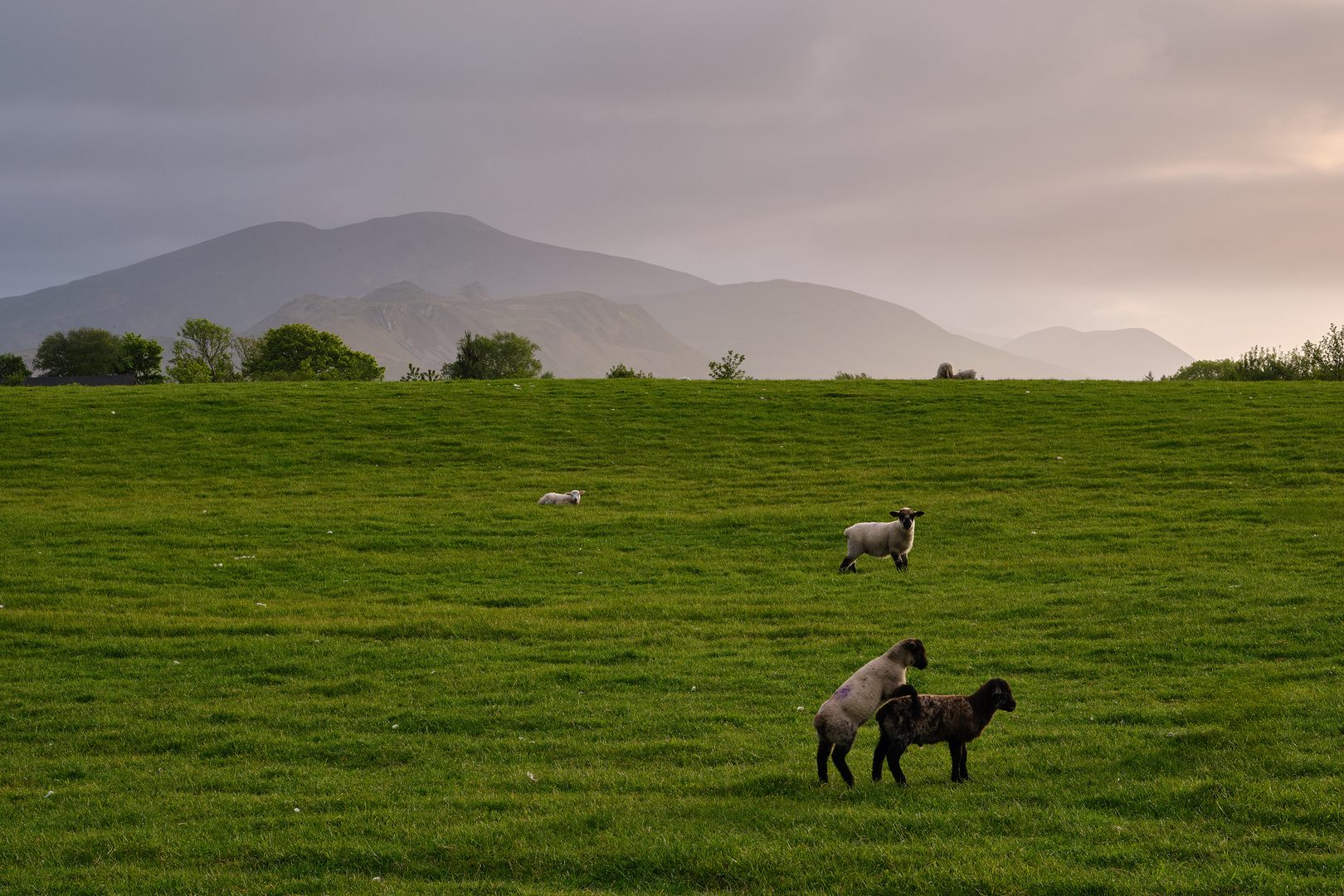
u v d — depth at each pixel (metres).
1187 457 38.94
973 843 9.99
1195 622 19.92
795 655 19.41
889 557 28.78
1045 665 17.75
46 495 37.88
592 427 48.91
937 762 13.36
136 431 47.25
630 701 16.73
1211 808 10.70
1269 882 8.66
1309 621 19.27
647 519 33.75
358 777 13.41
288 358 133.38
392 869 10.18
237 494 38.34
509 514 34.91
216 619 23.08
